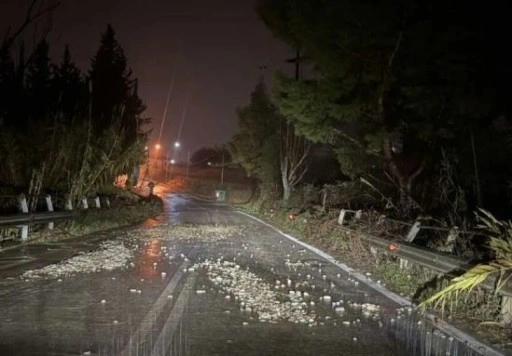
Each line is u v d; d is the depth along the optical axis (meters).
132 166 34.84
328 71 17.88
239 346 7.23
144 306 9.40
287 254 17.16
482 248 11.27
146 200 40.75
